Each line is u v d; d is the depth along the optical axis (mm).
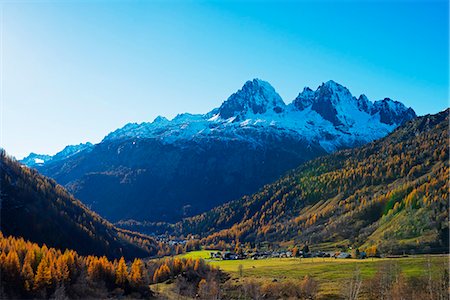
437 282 155625
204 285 187625
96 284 186875
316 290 166125
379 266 186500
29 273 167125
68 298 166000
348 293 157250
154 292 195875
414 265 180625
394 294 148250
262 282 189000
